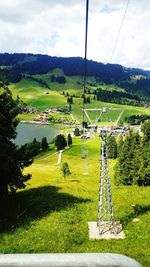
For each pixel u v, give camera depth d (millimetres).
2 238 32156
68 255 1686
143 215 40094
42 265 1638
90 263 1628
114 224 35875
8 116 43688
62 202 46312
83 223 37812
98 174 122562
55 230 34625
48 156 190750
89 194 54500
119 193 55812
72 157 183000
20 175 45781
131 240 32844
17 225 35875
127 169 79750
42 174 116000
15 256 1676
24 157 45656
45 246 30984
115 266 1614
